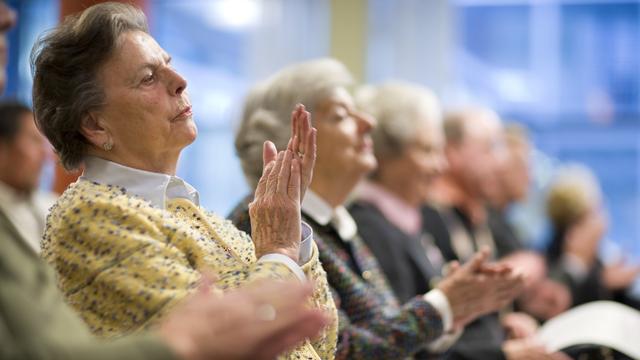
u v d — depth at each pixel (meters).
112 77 1.43
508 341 2.75
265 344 0.99
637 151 6.18
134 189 1.42
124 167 1.43
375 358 1.94
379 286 2.19
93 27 1.43
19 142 3.25
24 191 3.30
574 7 6.25
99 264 1.27
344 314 1.98
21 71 5.66
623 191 6.22
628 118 6.19
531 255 3.77
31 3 5.71
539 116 6.20
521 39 6.14
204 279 1.07
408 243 2.69
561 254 4.31
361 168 2.16
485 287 2.03
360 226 2.61
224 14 5.86
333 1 5.50
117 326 1.25
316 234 2.08
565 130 6.20
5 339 0.88
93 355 0.91
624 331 2.48
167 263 1.28
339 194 2.17
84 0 1.61
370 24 5.50
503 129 4.45
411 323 1.97
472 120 3.61
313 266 1.54
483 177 3.57
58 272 1.29
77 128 1.43
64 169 1.49
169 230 1.35
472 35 6.14
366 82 5.47
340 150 2.13
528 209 5.61
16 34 5.67
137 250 1.28
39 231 3.22
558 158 6.20
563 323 2.63
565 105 6.20
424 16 5.55
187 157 5.89
